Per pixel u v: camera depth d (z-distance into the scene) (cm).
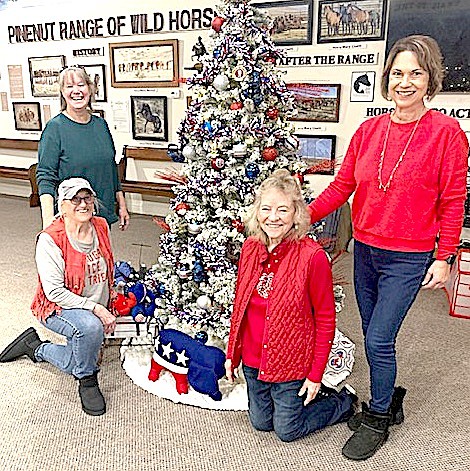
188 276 242
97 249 236
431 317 323
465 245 346
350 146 199
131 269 287
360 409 225
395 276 185
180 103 547
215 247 229
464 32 384
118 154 603
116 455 197
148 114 567
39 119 651
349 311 332
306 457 196
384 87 179
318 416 206
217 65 224
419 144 174
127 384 245
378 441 198
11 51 645
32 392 238
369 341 189
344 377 248
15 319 312
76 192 219
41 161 271
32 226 532
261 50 223
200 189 231
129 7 549
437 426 215
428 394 238
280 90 234
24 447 201
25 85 649
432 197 177
